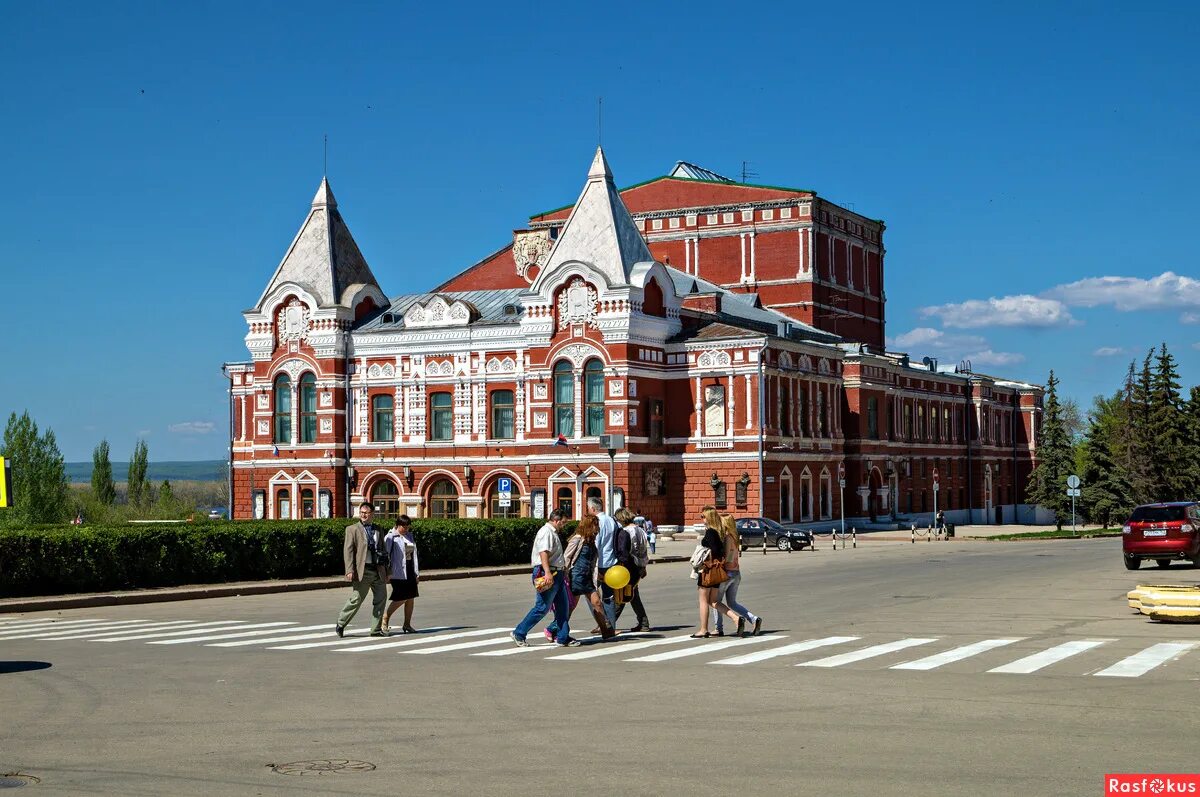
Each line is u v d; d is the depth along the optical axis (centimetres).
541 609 2486
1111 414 14062
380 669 2130
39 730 1573
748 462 7594
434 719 1627
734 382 7675
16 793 1242
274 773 1325
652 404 7775
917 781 1261
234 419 9075
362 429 8462
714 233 10500
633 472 7594
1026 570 4644
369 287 8750
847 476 8912
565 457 7725
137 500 12681
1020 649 2250
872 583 4053
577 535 2544
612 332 7588
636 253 7875
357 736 1518
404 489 8300
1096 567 4800
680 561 6012
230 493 8950
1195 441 12369
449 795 1223
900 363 10638
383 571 2706
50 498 10994
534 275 9600
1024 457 12106
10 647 2530
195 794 1238
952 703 1698
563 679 1978
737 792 1223
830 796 1207
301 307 8550
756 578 4409
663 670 2066
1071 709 1641
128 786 1272
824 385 8500
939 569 4788
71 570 3781
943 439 10581
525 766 1343
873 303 11431
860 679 1928
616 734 1512
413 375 8306
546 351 7806
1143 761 1338
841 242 10788
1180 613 2645
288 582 4244
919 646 2327
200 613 3353
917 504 9988
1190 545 4406
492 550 5259
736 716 1623
